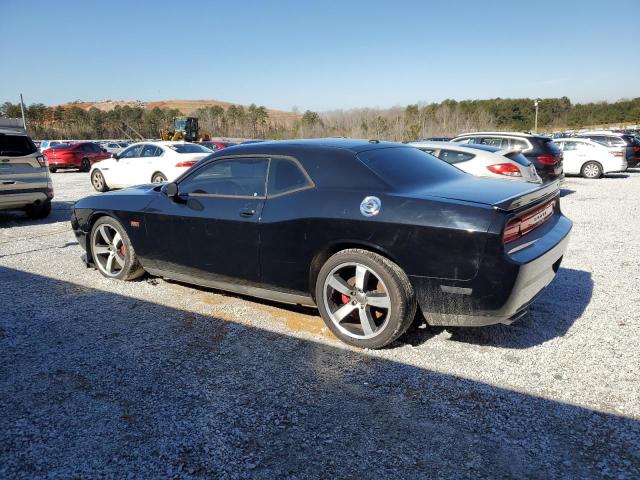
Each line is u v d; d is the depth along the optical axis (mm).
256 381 2980
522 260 2938
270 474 2172
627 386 2871
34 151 8719
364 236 3252
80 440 2422
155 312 4137
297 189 3621
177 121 33312
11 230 8070
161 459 2277
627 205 10094
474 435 2430
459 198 3129
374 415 2609
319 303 3549
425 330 3711
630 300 4328
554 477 2129
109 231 5008
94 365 3199
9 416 2631
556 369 3090
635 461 2223
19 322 3939
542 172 10969
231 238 3889
